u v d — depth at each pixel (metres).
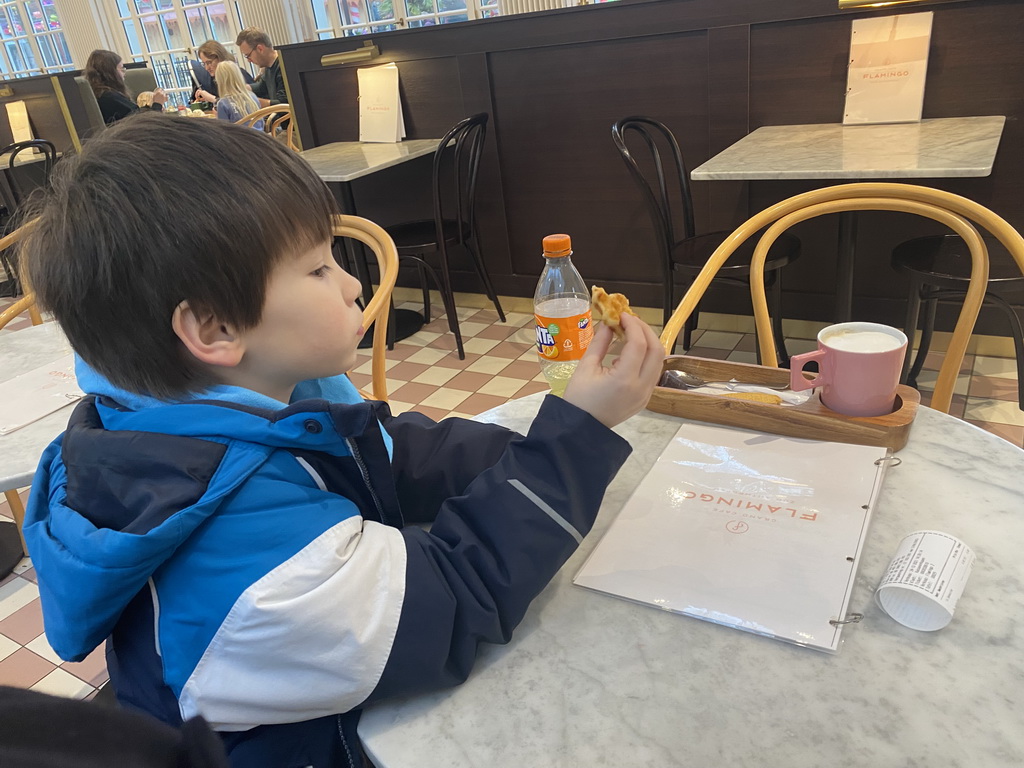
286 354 0.61
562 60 2.86
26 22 9.17
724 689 0.56
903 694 0.54
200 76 7.24
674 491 0.78
